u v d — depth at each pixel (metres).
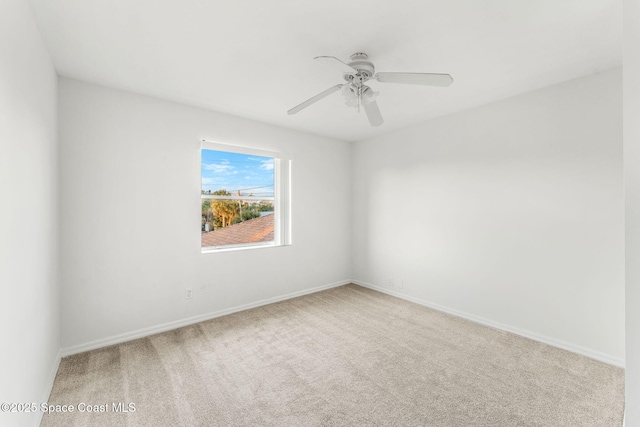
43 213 1.80
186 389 1.94
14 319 1.29
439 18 1.64
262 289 3.60
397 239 3.90
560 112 2.48
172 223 2.90
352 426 1.63
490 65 2.18
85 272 2.44
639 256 0.87
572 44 1.90
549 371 2.15
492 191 2.93
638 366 0.87
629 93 0.89
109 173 2.55
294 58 2.08
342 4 1.54
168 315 2.88
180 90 2.63
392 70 2.26
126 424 1.64
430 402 1.82
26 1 1.47
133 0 1.49
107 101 2.54
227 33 1.79
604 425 1.62
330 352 2.44
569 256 2.45
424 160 3.55
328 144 4.27
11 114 1.27
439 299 3.42
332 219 4.34
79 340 2.42
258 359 2.33
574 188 2.42
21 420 1.38
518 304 2.76
